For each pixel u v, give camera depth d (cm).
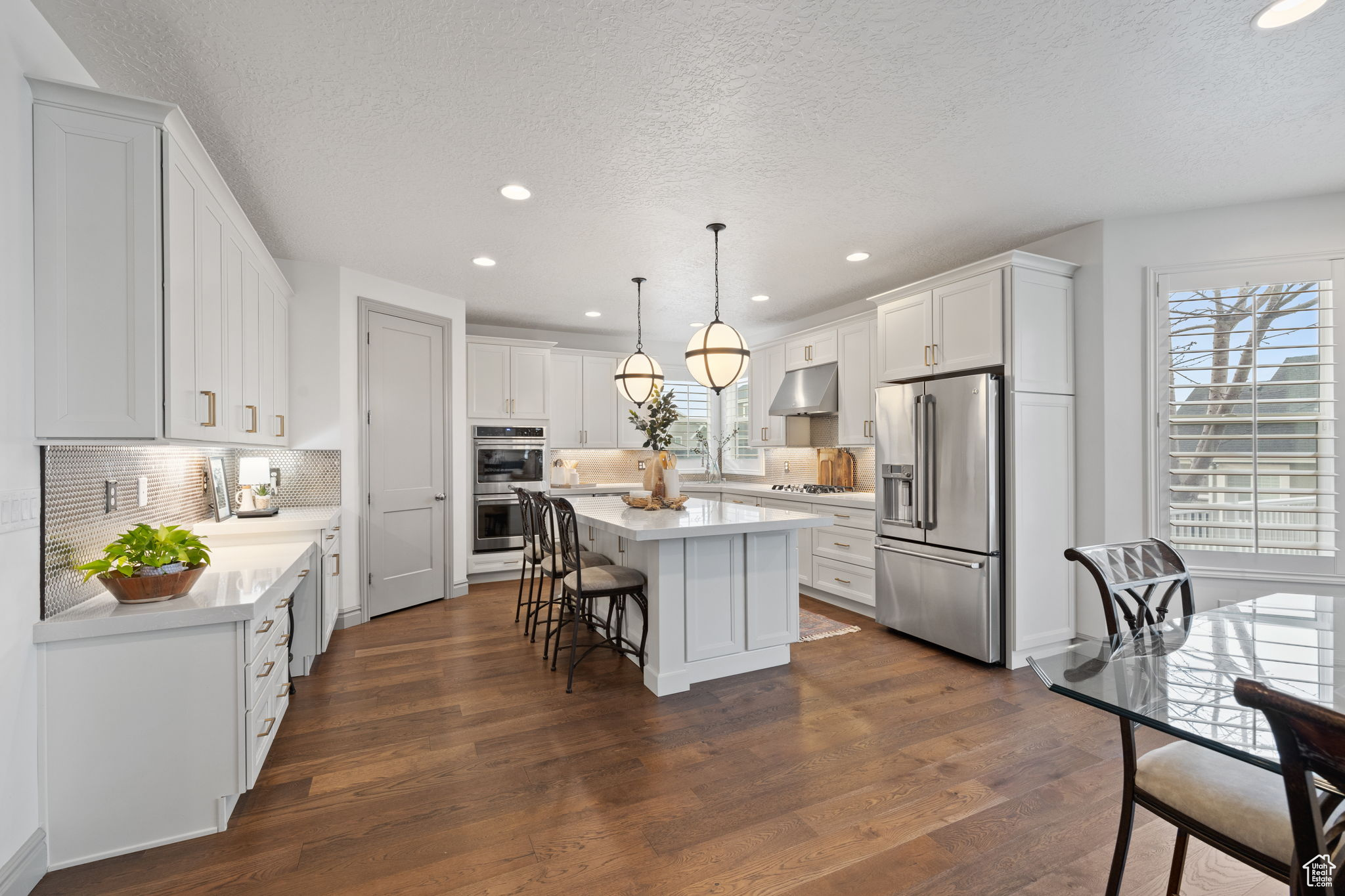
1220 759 144
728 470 731
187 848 183
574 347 667
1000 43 192
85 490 208
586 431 649
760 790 213
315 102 224
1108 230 345
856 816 198
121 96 178
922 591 376
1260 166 279
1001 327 341
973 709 282
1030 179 292
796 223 344
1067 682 138
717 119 237
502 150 260
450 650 371
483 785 217
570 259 408
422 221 340
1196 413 331
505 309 554
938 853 180
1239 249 322
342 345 421
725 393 737
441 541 504
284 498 407
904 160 272
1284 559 314
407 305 473
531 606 481
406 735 257
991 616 336
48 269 174
